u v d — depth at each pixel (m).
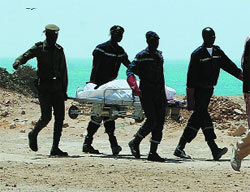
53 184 17.25
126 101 25.70
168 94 25.94
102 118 26.64
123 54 26.28
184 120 37.19
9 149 27.62
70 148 29.27
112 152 26.64
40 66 24.48
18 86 49.06
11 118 39.91
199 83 25.17
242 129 34.34
